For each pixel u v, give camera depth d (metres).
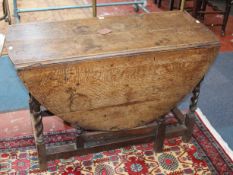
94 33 1.99
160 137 2.27
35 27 2.03
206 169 2.23
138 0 5.08
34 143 2.36
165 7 4.96
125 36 1.97
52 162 2.23
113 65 1.79
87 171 2.18
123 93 1.92
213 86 3.12
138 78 1.89
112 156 2.30
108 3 4.59
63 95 1.81
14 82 3.04
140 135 2.28
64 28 2.04
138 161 2.27
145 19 2.21
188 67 1.97
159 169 2.22
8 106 2.73
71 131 2.48
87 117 1.96
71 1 5.06
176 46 1.88
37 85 1.72
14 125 2.52
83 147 2.17
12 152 2.28
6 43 1.84
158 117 2.16
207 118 2.70
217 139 2.48
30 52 1.76
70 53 1.76
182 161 2.29
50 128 2.50
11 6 4.66
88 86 1.82
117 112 2.01
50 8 4.04
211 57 2.01
